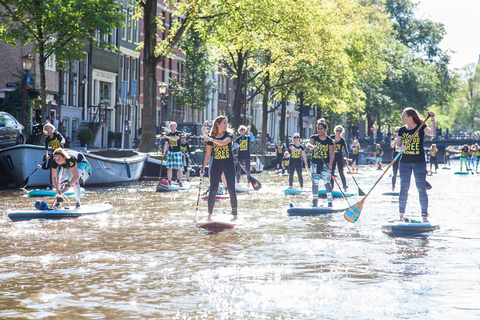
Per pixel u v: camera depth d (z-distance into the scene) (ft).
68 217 42.01
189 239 32.45
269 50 142.72
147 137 103.71
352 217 37.93
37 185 76.54
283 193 66.80
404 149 37.19
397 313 18.19
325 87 147.02
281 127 168.35
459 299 19.77
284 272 23.95
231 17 106.01
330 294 20.47
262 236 33.55
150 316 17.94
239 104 133.59
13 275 23.45
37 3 85.81
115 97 152.05
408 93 226.79
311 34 127.13
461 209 50.08
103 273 23.80
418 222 37.04
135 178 88.48
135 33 163.53
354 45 169.07
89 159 76.33
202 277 23.08
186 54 157.58
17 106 101.91
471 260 26.48
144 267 24.95
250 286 21.65
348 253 28.22
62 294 20.53
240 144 72.69
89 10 87.15
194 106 158.71
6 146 80.38
